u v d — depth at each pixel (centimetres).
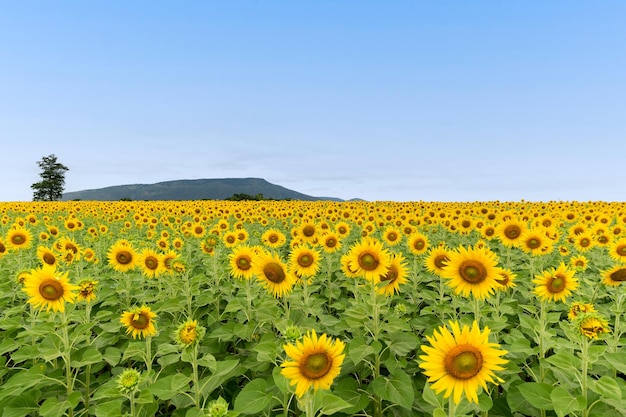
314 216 2025
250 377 579
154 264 779
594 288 753
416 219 1778
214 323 714
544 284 533
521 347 460
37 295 488
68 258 942
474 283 458
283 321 526
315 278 980
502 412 453
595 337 369
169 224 2017
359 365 538
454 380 280
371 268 512
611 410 381
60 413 416
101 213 2895
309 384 308
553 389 367
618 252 872
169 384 420
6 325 608
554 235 1234
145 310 494
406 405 406
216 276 895
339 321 584
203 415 348
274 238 1073
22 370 590
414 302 836
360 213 2239
